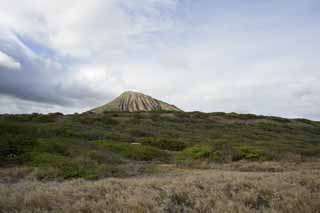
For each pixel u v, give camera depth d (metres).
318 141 36.06
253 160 16.52
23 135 16.38
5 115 34.62
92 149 16.45
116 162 14.12
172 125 41.44
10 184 7.88
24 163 12.11
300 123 57.47
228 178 7.45
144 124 39.41
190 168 13.22
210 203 5.07
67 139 18.14
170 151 20.94
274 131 43.31
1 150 13.03
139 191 5.70
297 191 5.61
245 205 5.15
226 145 19.42
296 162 15.32
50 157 12.46
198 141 26.66
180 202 5.52
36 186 6.64
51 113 45.12
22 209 4.76
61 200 5.32
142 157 16.59
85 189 6.34
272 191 5.91
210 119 52.62
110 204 4.98
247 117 57.44
